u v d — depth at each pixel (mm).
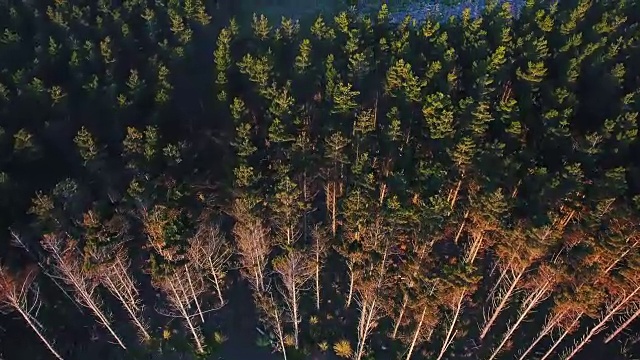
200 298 54469
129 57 68688
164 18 74500
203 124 62469
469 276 40844
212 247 48094
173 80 65562
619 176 49594
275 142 55219
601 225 45406
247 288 55969
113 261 45281
